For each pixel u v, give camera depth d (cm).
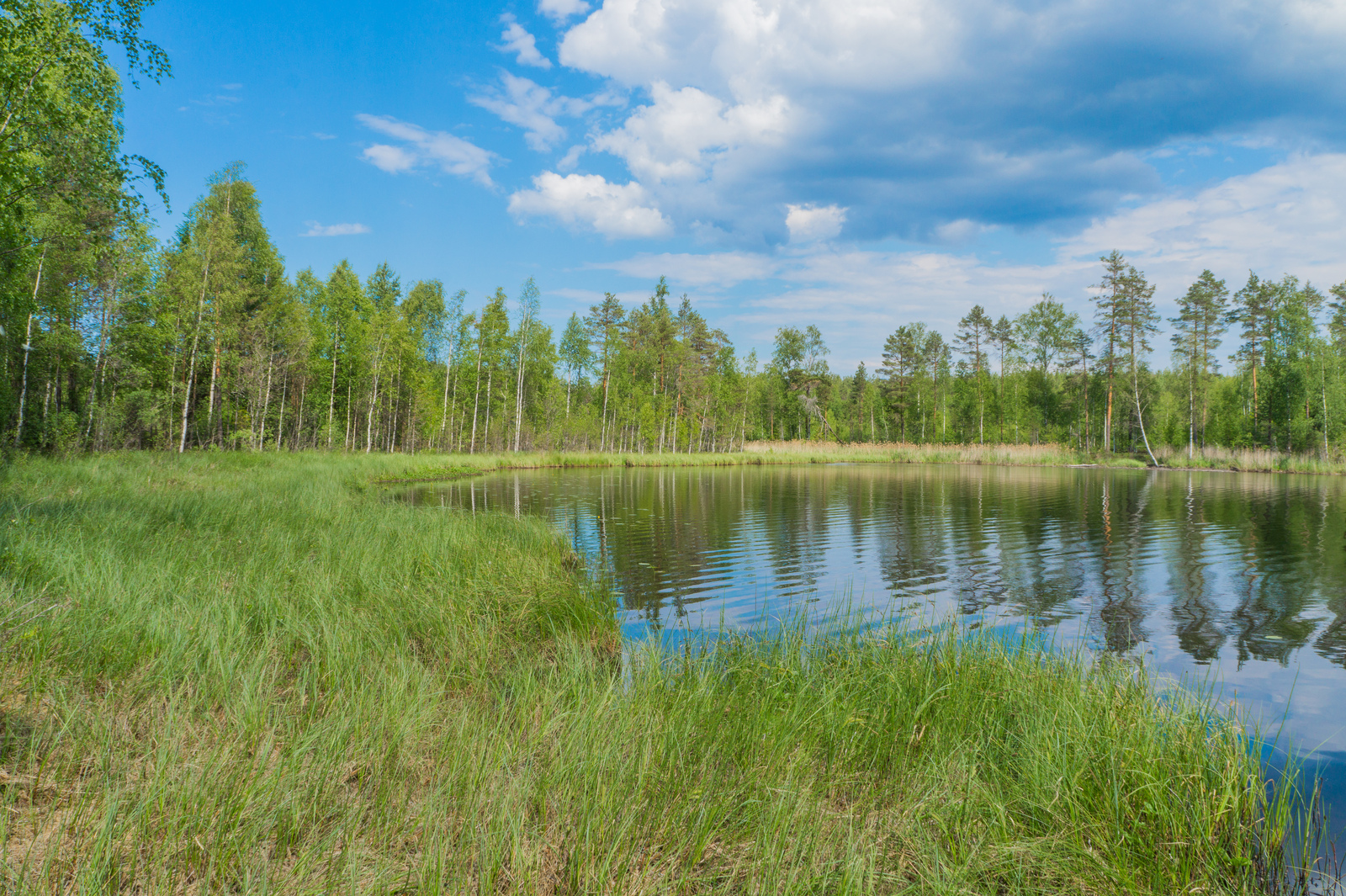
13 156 1441
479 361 5294
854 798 392
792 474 3862
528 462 4247
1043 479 3475
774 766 395
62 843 264
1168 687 600
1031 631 820
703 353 6906
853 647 640
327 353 4469
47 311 2414
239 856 270
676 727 425
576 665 548
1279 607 941
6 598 493
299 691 454
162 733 359
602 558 1254
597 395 6481
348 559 876
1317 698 613
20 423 2214
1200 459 4594
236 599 637
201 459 2450
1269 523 1762
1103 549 1385
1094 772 399
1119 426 5938
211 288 3234
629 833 316
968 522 1788
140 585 616
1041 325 6372
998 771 412
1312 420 4469
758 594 998
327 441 4050
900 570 1180
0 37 1341
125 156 1662
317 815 311
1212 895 325
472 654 600
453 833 304
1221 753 433
